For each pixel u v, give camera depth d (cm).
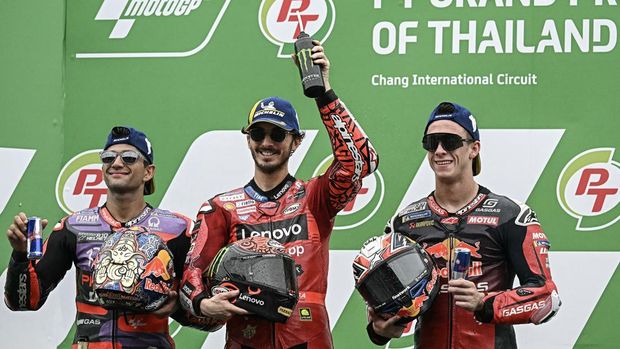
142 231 1688
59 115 2162
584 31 2048
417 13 2095
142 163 1814
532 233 1672
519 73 2058
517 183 2036
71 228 1809
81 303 1770
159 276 1639
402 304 1602
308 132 2103
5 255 2134
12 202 2148
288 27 2130
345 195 1672
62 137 2156
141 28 2161
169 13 2159
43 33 2186
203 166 2123
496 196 1717
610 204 2011
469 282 1587
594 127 2031
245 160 2117
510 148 2044
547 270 1658
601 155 2023
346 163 1642
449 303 1675
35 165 2155
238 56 2138
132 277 1619
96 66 2164
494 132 2052
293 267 1611
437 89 2078
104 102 2156
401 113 2084
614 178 2014
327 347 1661
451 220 1703
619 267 1997
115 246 1650
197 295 1616
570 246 2011
